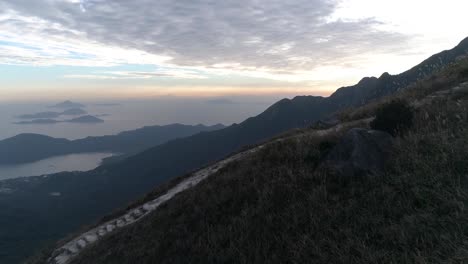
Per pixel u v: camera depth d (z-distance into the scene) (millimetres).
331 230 6914
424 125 9492
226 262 7602
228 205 10078
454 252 5039
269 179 10164
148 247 10328
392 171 7965
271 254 7160
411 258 5305
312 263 6316
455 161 7113
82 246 17562
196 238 9164
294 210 8125
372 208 6984
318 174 8984
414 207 6523
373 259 5605
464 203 5879
